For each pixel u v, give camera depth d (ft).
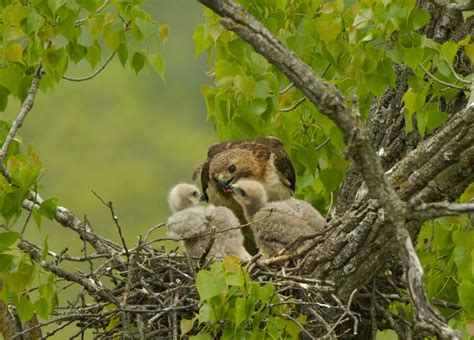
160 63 43.75
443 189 36.42
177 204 48.60
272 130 49.34
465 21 44.27
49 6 40.40
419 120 42.39
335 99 29.60
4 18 40.42
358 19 42.06
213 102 46.37
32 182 38.42
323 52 43.80
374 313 40.14
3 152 38.45
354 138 29.55
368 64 42.32
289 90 48.83
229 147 52.29
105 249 41.96
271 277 39.24
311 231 43.68
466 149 35.83
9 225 38.34
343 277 39.24
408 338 39.86
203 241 43.91
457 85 42.65
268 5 45.50
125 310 37.47
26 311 38.19
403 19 41.27
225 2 29.84
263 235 43.83
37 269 37.60
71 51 41.96
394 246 38.40
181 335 37.06
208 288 35.73
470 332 39.47
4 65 41.45
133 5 42.88
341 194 46.09
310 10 46.06
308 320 38.88
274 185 50.29
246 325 36.91
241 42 44.50
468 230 40.57
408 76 44.06
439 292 42.29
